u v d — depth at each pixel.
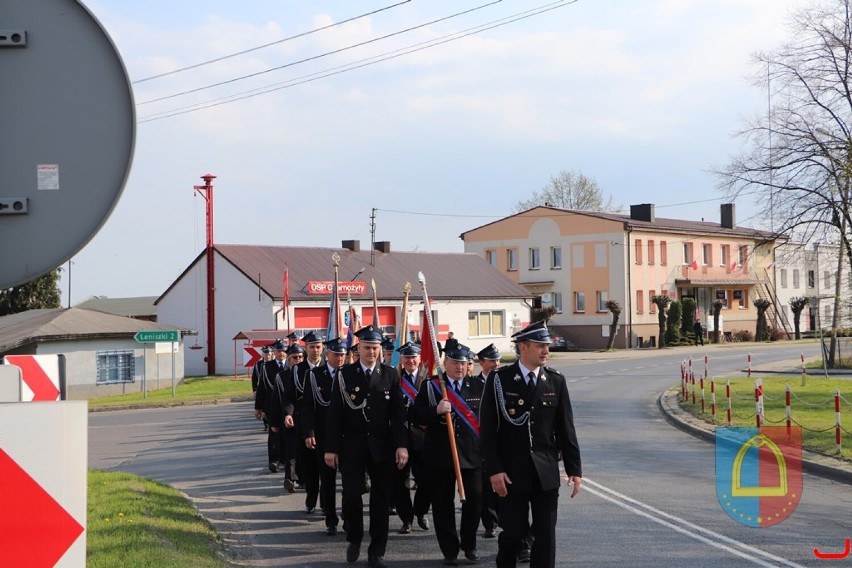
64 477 2.85
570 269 63.75
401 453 8.47
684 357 49.38
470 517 8.62
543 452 6.75
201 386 37.41
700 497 11.52
